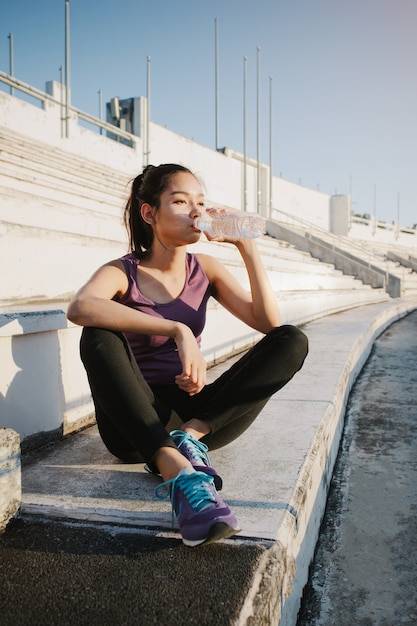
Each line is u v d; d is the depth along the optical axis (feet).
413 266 77.20
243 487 5.32
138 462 5.79
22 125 27.53
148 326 4.88
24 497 5.11
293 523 4.75
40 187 14.87
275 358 5.25
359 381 15.66
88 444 6.81
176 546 4.22
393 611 5.22
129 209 5.93
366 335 20.04
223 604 3.46
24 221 11.49
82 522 4.68
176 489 4.25
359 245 75.20
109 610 3.43
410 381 15.46
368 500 7.64
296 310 22.07
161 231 5.54
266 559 4.01
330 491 8.00
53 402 6.89
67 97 30.63
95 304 4.81
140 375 5.04
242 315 6.23
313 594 5.50
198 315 5.87
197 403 5.71
